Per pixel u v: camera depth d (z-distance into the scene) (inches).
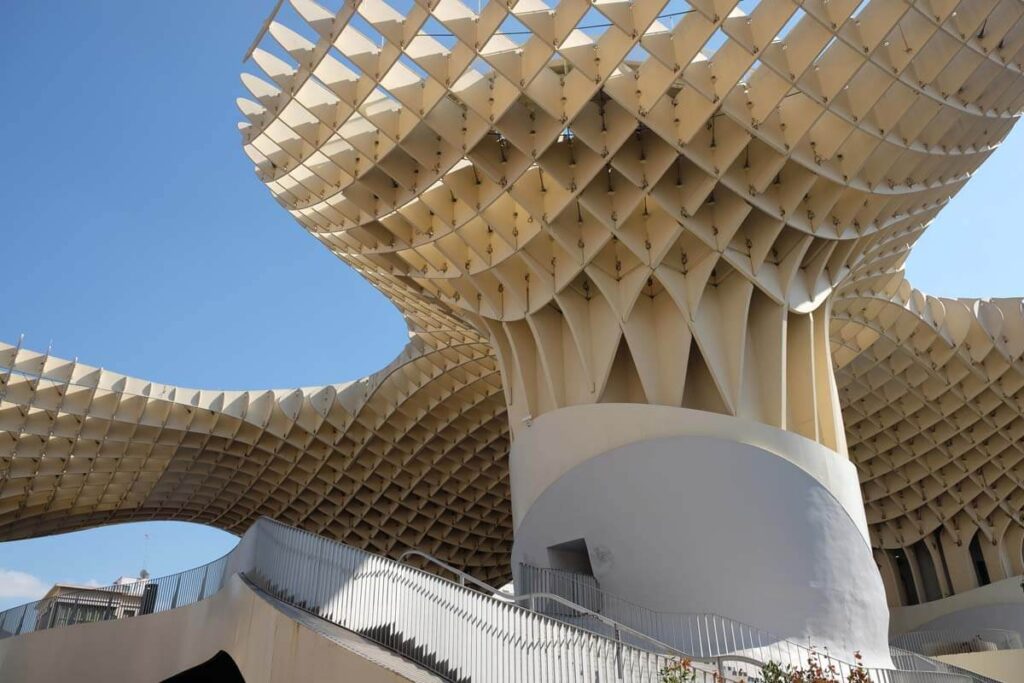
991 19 739.4
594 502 768.9
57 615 940.6
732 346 837.8
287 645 523.5
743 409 822.5
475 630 478.0
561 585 737.6
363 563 577.9
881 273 1154.0
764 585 703.7
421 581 530.6
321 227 1012.5
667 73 726.5
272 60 802.2
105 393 1467.8
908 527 1879.9
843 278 938.7
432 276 987.9
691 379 859.4
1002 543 1747.0
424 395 1642.5
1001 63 764.6
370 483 1907.0
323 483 1895.9
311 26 723.4
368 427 1704.0
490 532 2139.5
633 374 880.3
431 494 1952.5
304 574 614.9
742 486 736.3
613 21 672.4
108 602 928.9
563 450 816.9
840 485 796.0
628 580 730.2
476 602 485.1
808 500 749.3
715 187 829.8
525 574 765.9
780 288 866.1
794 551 722.8
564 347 914.1
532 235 860.6
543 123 794.8
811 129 821.9
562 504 788.6
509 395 950.4
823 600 713.6
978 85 796.6
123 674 784.3
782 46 726.5
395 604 542.6
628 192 829.8
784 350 842.2
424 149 831.1
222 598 682.8
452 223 889.5
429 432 1732.3
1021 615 1598.2
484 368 1503.4
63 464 1535.4
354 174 865.5
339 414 1699.1
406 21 716.0
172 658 743.1
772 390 837.2
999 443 1663.4
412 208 912.9
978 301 1499.8
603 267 868.6
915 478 1800.0
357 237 999.6
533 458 840.3
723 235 825.5
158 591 896.9
